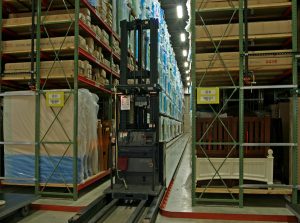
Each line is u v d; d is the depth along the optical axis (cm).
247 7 427
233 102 649
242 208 414
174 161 891
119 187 443
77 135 466
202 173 451
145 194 413
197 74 484
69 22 483
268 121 456
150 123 464
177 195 493
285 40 458
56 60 482
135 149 452
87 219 357
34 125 482
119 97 483
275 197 474
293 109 414
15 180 486
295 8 415
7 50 505
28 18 499
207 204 435
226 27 434
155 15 978
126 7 754
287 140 484
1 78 502
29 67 497
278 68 423
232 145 454
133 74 489
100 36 614
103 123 637
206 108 621
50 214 406
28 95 483
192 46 441
